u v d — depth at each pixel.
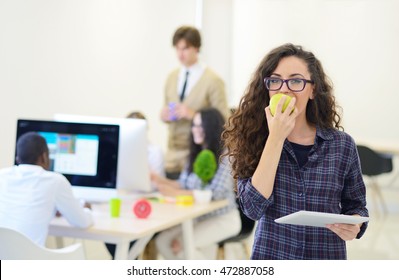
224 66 7.96
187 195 3.66
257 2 7.84
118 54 5.57
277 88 1.78
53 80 4.63
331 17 7.48
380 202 7.36
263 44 7.83
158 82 6.36
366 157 6.10
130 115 3.84
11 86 4.17
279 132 1.72
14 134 4.24
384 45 7.28
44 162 2.75
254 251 1.85
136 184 3.47
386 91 7.30
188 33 4.63
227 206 3.70
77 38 4.92
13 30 4.15
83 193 3.17
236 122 1.90
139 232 2.81
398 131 7.26
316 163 1.80
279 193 1.81
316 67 1.82
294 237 1.79
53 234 2.95
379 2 7.29
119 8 5.54
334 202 1.79
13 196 2.66
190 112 4.59
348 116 7.45
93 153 3.17
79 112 5.02
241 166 1.87
